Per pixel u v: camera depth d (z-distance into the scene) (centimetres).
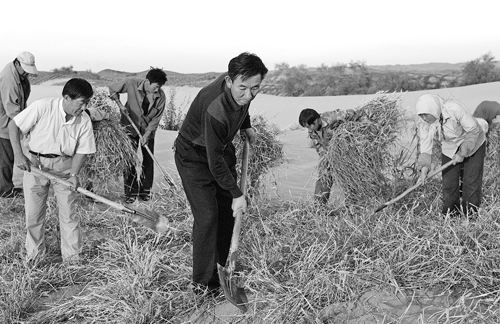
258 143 601
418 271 407
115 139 636
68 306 395
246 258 446
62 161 458
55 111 438
